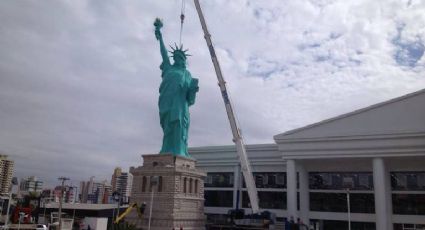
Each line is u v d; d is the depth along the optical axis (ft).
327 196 301.02
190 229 263.49
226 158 349.00
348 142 265.13
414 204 274.16
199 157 362.12
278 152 325.21
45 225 274.57
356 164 291.79
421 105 255.09
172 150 279.90
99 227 249.96
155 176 261.65
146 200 265.13
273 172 326.44
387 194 268.00
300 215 290.35
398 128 256.93
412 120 255.29
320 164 302.25
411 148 248.11
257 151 334.24
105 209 353.51
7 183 462.60
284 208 314.76
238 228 263.90
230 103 284.82
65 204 398.01
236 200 333.62
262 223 256.93
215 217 331.57
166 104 283.59
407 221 271.69
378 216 248.52
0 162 463.83
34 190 488.02
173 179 260.21
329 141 270.05
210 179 354.74
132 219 264.72
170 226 249.75
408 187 278.46
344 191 295.69
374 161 258.16
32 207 367.66
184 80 287.89
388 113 262.06
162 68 302.86
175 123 280.72
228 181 347.15
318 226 296.51
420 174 277.64
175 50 299.99
